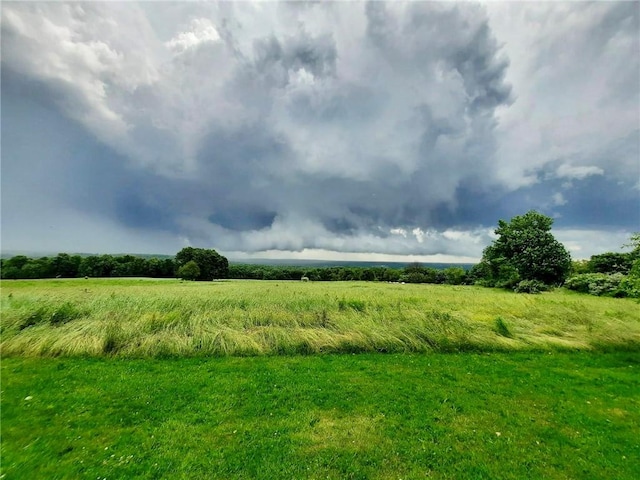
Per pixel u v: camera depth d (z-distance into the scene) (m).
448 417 5.44
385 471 4.04
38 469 4.04
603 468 4.12
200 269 72.12
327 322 10.74
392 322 10.73
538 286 32.88
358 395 6.30
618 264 34.88
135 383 6.83
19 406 5.75
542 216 39.41
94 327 9.66
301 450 4.45
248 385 6.75
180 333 9.66
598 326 11.05
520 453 4.43
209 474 3.96
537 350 9.73
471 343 9.81
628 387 6.82
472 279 55.94
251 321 10.68
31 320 10.02
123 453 4.39
